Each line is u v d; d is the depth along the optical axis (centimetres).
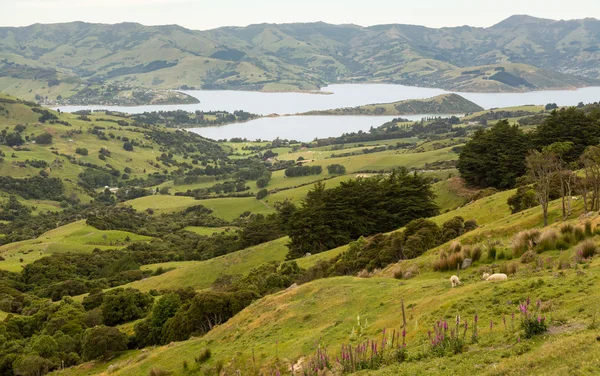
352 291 3262
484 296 2144
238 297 4856
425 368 1602
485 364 1480
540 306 1788
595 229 2886
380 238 5894
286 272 6291
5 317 8219
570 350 1310
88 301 8425
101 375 3700
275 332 3033
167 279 9562
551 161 5544
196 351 3291
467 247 3434
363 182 9619
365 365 1845
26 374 5116
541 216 4831
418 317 2219
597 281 1895
